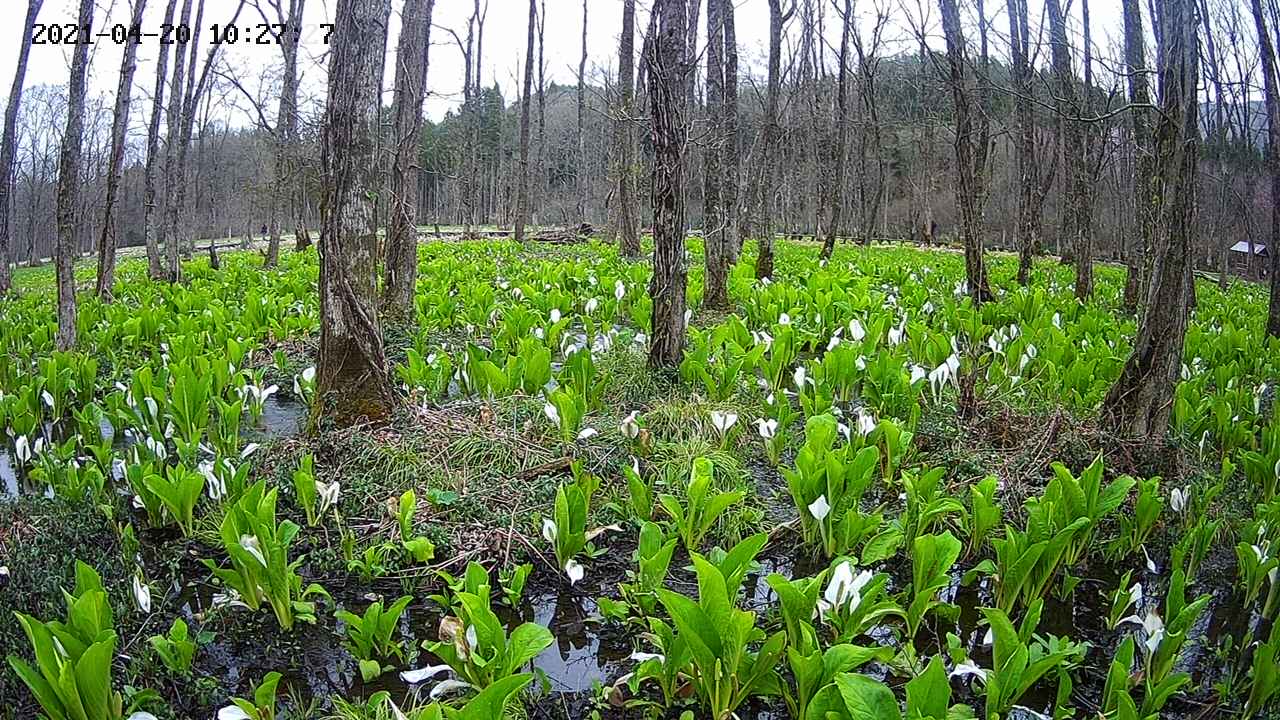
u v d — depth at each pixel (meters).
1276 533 4.48
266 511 3.98
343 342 5.74
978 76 10.65
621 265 15.59
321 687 3.71
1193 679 3.78
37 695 2.96
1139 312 5.56
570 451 5.60
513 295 11.00
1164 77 5.20
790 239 29.53
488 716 2.52
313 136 15.59
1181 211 5.22
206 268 16.30
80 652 3.08
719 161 11.14
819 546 4.76
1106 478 5.37
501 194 36.38
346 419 5.75
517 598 4.12
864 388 6.15
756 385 6.86
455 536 4.81
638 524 4.97
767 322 9.05
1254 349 8.35
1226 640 3.87
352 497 5.14
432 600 4.38
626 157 19.28
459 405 6.18
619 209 24.53
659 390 6.82
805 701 3.10
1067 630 4.14
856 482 4.51
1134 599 4.00
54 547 4.52
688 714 3.27
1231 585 4.56
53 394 6.81
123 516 5.04
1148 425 5.48
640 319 8.73
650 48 6.89
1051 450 5.58
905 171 44.19
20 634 3.78
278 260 19.98
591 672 3.87
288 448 5.66
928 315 10.09
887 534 4.24
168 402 5.85
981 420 5.95
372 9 5.64
